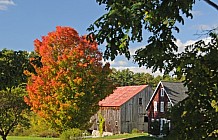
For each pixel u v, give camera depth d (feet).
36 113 89.76
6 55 125.70
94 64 88.53
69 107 84.23
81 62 86.58
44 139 111.65
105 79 90.33
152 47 17.01
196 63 16.99
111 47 16.16
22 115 82.33
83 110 85.92
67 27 90.12
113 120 163.32
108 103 168.25
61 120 85.87
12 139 110.63
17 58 127.13
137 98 166.40
